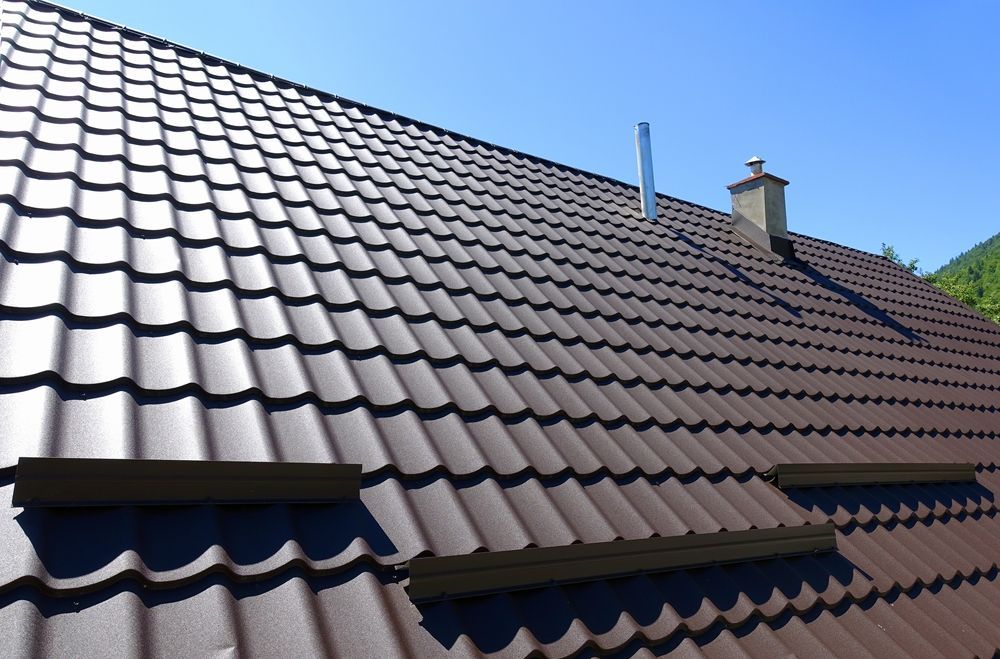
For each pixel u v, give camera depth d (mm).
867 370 6680
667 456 3965
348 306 4023
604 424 4020
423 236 5371
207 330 3348
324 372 3416
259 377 3176
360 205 5402
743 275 7871
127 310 3189
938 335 8977
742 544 3453
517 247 5906
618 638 2744
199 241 4023
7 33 5562
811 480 4273
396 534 2678
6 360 2707
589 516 3217
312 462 2783
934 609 3812
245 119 6023
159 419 2742
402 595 2490
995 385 7980
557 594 2809
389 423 3268
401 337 3943
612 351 4910
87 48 6016
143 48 6590
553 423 3818
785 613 3324
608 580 3033
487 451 3346
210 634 2062
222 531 2410
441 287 4699
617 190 9156
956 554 4395
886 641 3369
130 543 2217
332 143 6469
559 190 8117
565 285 5629
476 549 2721
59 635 1913
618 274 6355
